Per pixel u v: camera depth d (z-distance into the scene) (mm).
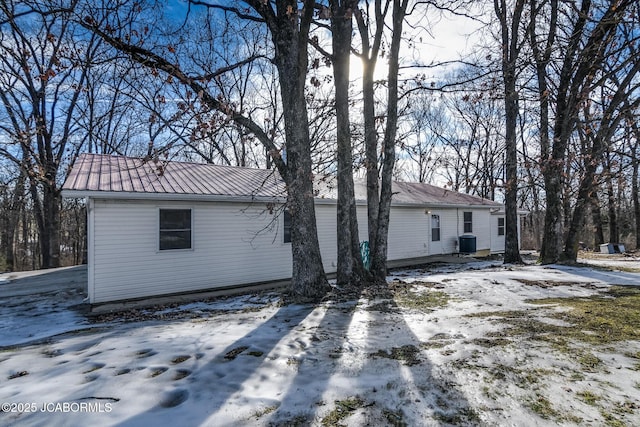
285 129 6949
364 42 8758
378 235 8188
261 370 3141
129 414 2412
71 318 6434
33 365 3418
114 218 7785
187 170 10758
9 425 2291
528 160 10055
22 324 5988
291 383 2881
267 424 2297
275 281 10391
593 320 4520
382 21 8336
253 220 9992
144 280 8156
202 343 3922
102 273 7629
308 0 5809
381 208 8219
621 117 9250
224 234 9438
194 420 2344
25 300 8188
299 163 6711
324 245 11508
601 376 2875
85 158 9914
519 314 4953
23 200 18766
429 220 15797
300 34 6086
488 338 3902
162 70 6488
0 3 5949
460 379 2883
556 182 10969
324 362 3328
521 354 3383
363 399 2605
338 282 7719
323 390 2750
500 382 2812
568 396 2562
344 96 7816
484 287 7246
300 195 6727
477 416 2334
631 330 4070
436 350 3576
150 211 8258
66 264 26094
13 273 13297
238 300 7492
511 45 10875
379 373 3047
